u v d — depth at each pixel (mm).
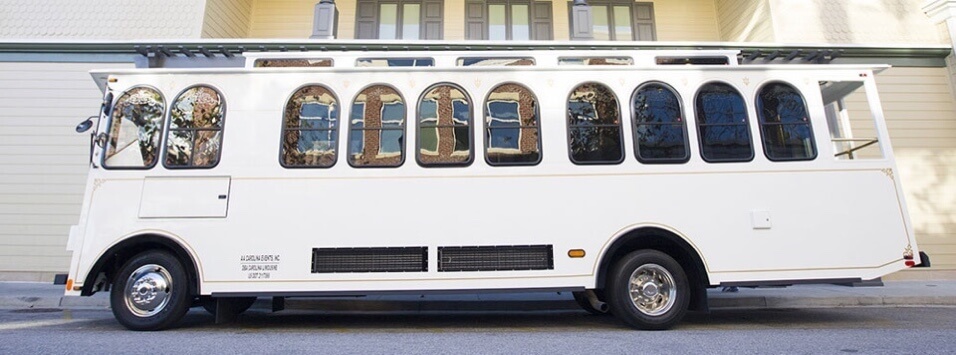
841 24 11539
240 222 5164
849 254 5250
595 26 13711
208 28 11219
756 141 5461
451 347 4551
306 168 5289
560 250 5195
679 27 13719
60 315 6773
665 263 5301
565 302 7664
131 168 5270
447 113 5469
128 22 10953
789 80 5672
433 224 5195
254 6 13336
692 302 5422
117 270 5340
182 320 6246
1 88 10352
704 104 5582
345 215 5195
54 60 10500
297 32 13195
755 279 5184
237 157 5305
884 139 5582
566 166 5348
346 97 5492
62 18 10930
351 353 4285
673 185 5336
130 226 5141
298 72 5555
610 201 5293
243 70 5531
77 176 10086
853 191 5398
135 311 5195
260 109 5441
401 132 5406
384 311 7531
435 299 7809
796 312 7094
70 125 10258
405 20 13477
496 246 5176
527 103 5516
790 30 11414
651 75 5652
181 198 5203
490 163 5336
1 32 10805
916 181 10609
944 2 11328
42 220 9898
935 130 10875
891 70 11117
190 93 5484
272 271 5086
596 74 5637
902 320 6223
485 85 5555
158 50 8695
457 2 13586
